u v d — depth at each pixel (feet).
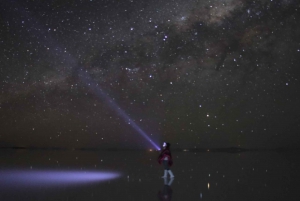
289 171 55.36
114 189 37.42
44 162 78.48
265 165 67.15
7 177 49.57
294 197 31.81
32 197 32.30
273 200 30.37
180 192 35.22
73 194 34.06
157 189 37.37
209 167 64.75
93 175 52.19
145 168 64.39
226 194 33.81
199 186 39.65
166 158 48.37
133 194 34.01
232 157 94.89
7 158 90.79
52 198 31.71
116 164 73.77
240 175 50.70
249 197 31.96
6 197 32.35
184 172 55.67
